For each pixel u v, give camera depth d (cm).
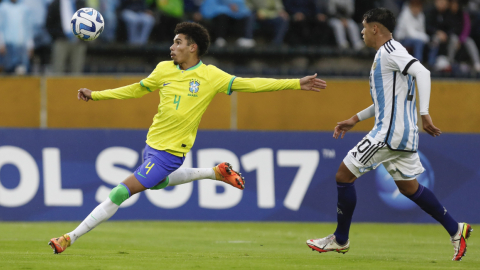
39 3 4381
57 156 3266
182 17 4816
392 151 1762
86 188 3272
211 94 1755
